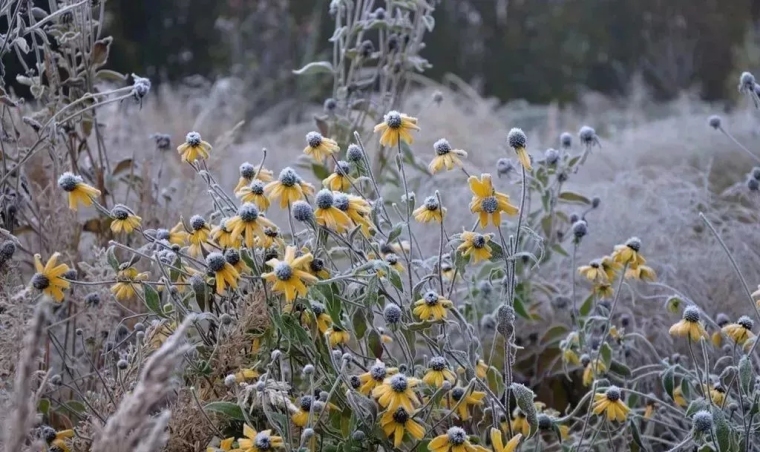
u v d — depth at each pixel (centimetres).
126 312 231
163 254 209
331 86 660
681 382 218
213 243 207
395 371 199
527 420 205
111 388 205
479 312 232
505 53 870
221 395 203
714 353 238
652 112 639
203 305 202
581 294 254
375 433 197
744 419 206
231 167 335
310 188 205
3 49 219
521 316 234
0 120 229
